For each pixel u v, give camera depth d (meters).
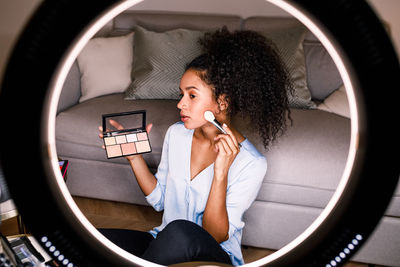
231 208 1.14
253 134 1.34
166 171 1.25
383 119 0.36
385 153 0.37
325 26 0.35
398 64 0.35
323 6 0.34
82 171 1.61
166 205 1.25
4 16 1.76
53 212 0.39
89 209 1.65
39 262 0.76
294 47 1.61
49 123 0.39
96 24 0.38
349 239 0.40
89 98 1.73
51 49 0.35
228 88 1.00
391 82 0.35
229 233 1.14
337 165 1.32
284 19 1.76
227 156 1.00
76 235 0.41
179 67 1.67
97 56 1.72
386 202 0.38
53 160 0.40
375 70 0.35
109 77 1.73
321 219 0.42
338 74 1.66
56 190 0.40
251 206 1.39
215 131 1.12
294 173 1.34
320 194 1.34
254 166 1.14
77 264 0.41
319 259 0.41
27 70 0.35
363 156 0.38
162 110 1.58
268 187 1.37
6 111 0.35
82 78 1.73
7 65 0.35
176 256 0.77
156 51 1.69
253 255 1.45
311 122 1.47
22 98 0.35
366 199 0.39
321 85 1.68
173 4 2.03
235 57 0.96
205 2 2.01
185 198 1.22
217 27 1.80
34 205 0.38
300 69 1.60
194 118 1.11
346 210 0.40
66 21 0.34
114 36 1.85
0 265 0.67
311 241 0.42
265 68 0.98
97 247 0.42
